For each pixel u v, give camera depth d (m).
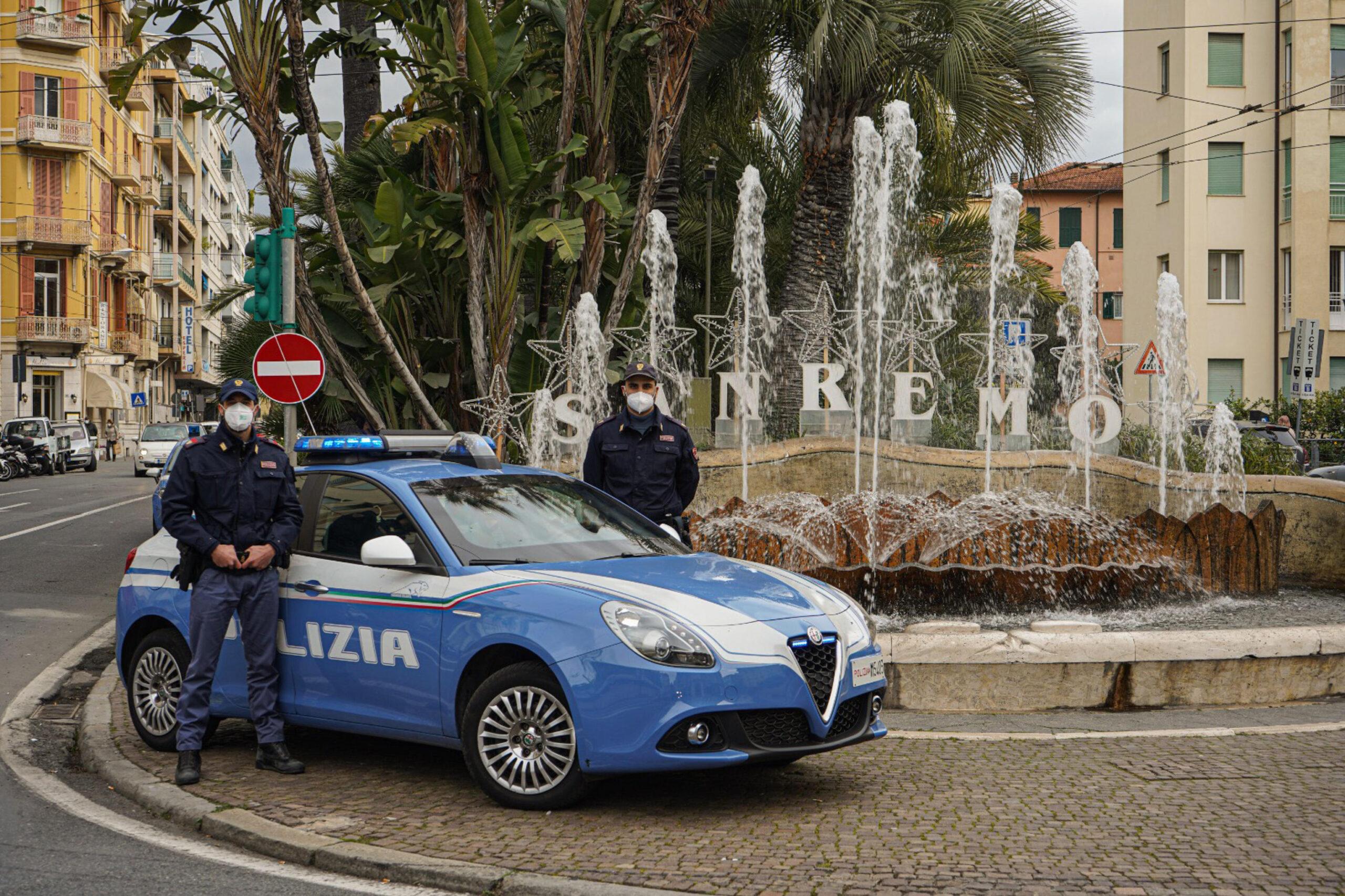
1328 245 36.06
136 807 5.64
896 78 18.52
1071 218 56.06
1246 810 5.14
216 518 5.88
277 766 5.98
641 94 18.25
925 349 17.84
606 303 14.38
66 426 46.03
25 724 7.45
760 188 21.53
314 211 17.12
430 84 11.99
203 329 86.56
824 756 6.14
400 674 5.58
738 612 5.15
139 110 67.88
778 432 19.25
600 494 6.59
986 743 6.36
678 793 5.52
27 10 52.91
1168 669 7.11
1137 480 13.46
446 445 6.59
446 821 5.12
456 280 13.92
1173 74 37.28
